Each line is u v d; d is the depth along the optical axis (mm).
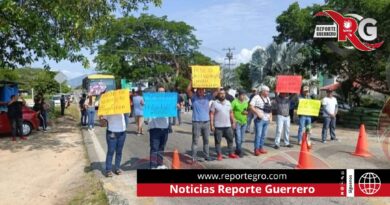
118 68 53906
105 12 14023
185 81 53594
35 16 11305
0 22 11078
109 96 8500
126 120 8781
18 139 14867
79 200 7527
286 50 34781
